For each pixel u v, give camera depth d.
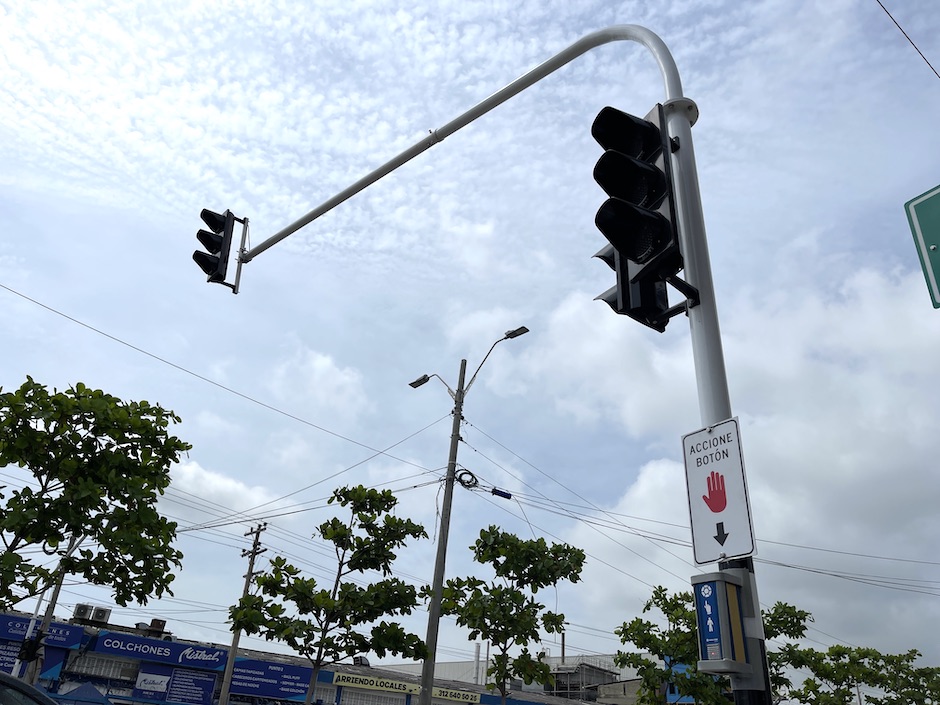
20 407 9.88
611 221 4.14
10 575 9.16
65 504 9.72
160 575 10.45
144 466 10.66
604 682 54.69
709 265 4.19
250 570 36.75
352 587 15.77
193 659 30.94
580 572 18.44
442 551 17.02
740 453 3.60
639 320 4.37
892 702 30.33
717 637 3.23
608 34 5.09
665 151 4.25
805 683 28.94
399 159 6.42
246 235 8.21
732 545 3.49
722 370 3.93
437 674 57.06
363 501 16.41
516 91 5.57
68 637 28.44
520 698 43.16
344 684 34.28
